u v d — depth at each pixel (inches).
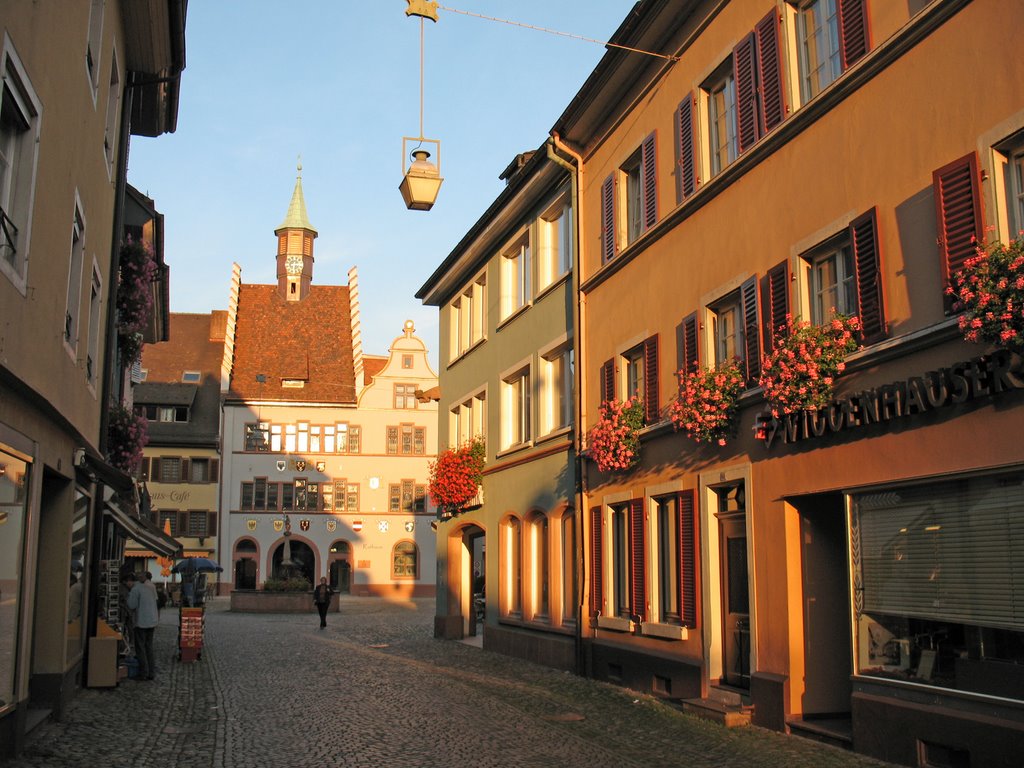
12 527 363.3
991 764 320.8
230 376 2402.8
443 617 1029.8
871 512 392.2
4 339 333.7
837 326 403.5
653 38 589.0
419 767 371.6
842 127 421.1
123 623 713.0
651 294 597.0
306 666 745.0
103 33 524.4
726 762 376.2
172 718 488.1
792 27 468.4
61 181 416.2
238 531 2300.7
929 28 371.6
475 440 947.3
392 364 2415.1
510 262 901.8
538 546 799.7
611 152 670.5
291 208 2711.6
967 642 343.0
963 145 353.7
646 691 574.9
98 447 608.7
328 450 2363.4
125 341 724.7
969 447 338.3
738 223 499.8
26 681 384.8
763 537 458.6
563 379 768.9
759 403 467.2
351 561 2330.2
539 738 433.7
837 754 380.5
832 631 442.3
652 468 584.7
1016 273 302.2
